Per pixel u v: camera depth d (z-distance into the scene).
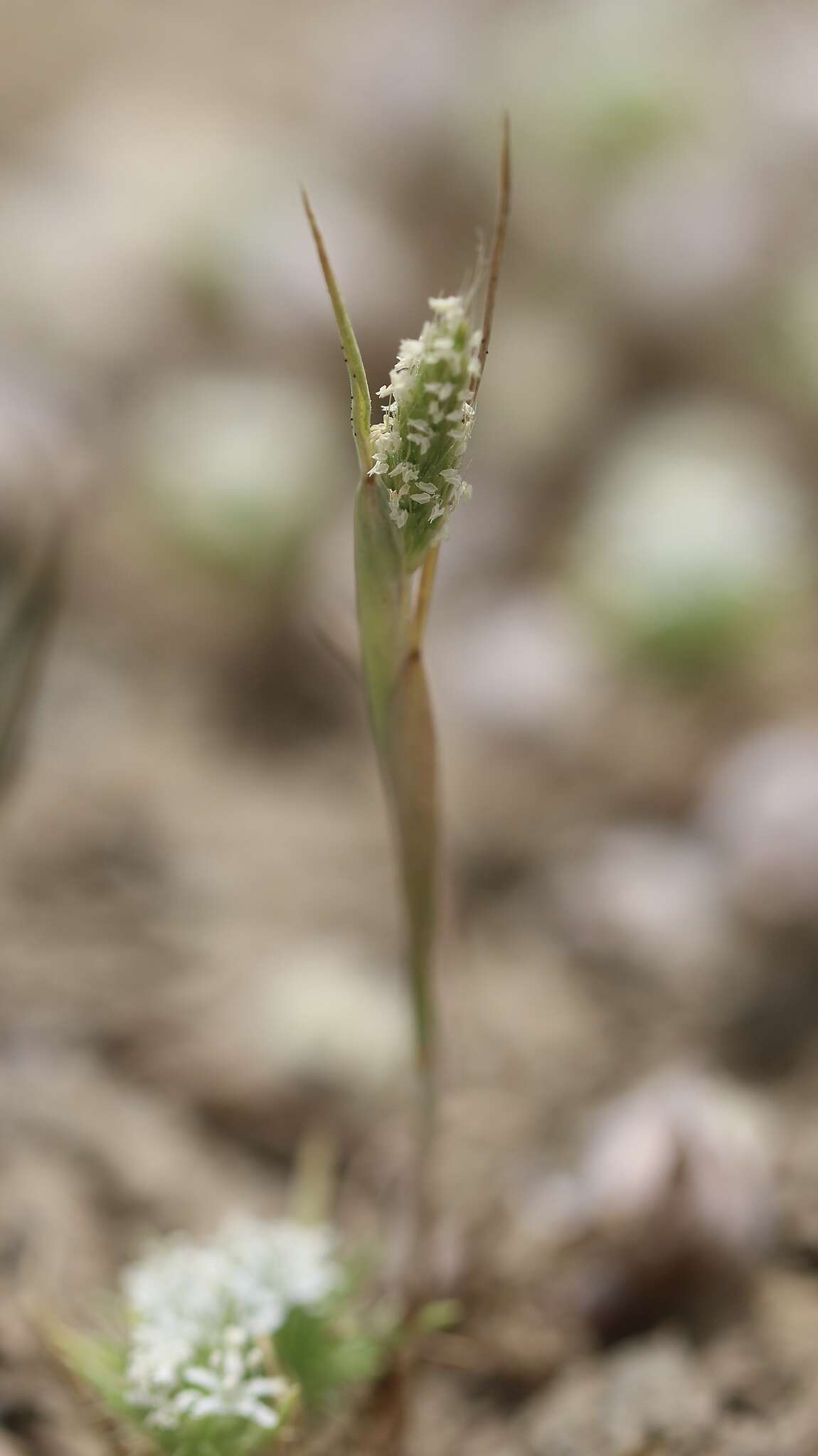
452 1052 0.28
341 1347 0.23
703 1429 0.24
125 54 0.58
